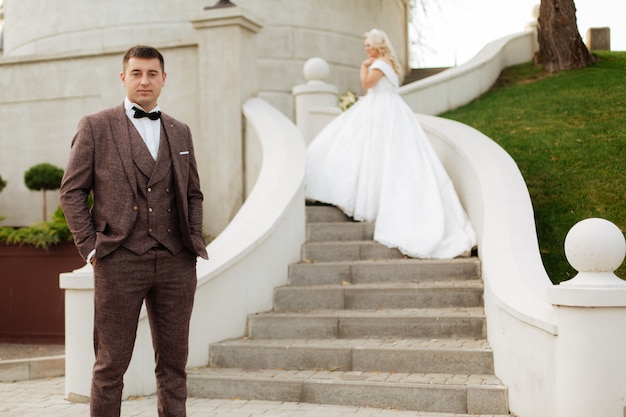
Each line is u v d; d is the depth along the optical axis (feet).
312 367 17.28
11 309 24.81
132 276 11.57
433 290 19.45
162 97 29.27
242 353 17.80
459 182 23.89
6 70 31.17
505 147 30.04
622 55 46.47
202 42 28.35
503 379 15.14
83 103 30.25
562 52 44.75
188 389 16.78
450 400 14.89
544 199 24.79
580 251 12.99
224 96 27.99
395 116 25.03
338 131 26.48
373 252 22.58
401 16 54.54
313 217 24.76
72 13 42.91
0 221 30.89
